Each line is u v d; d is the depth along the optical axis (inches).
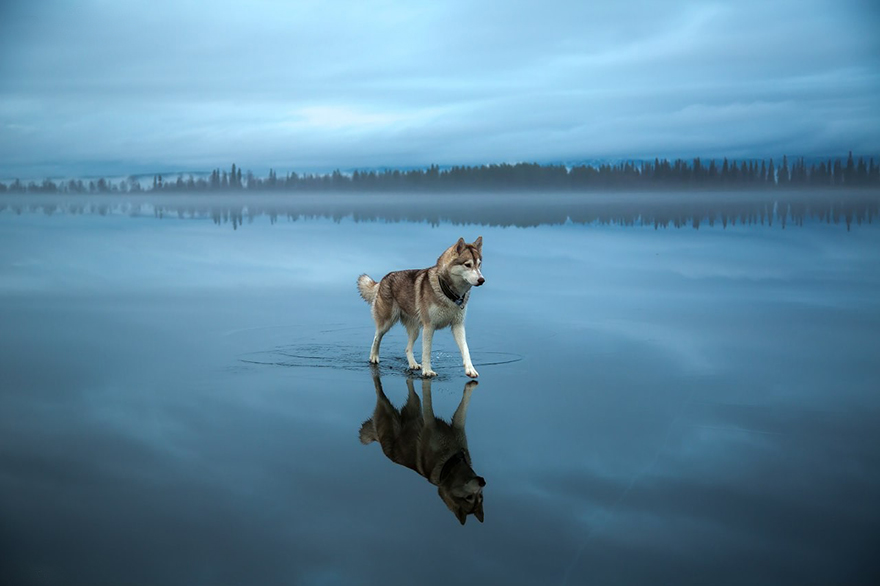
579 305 586.9
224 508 220.2
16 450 267.0
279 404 327.3
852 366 382.3
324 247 1118.4
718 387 345.7
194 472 248.2
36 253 1040.2
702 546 195.2
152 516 214.8
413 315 388.5
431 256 944.9
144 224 1916.8
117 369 389.7
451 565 184.4
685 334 470.3
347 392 347.9
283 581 177.9
